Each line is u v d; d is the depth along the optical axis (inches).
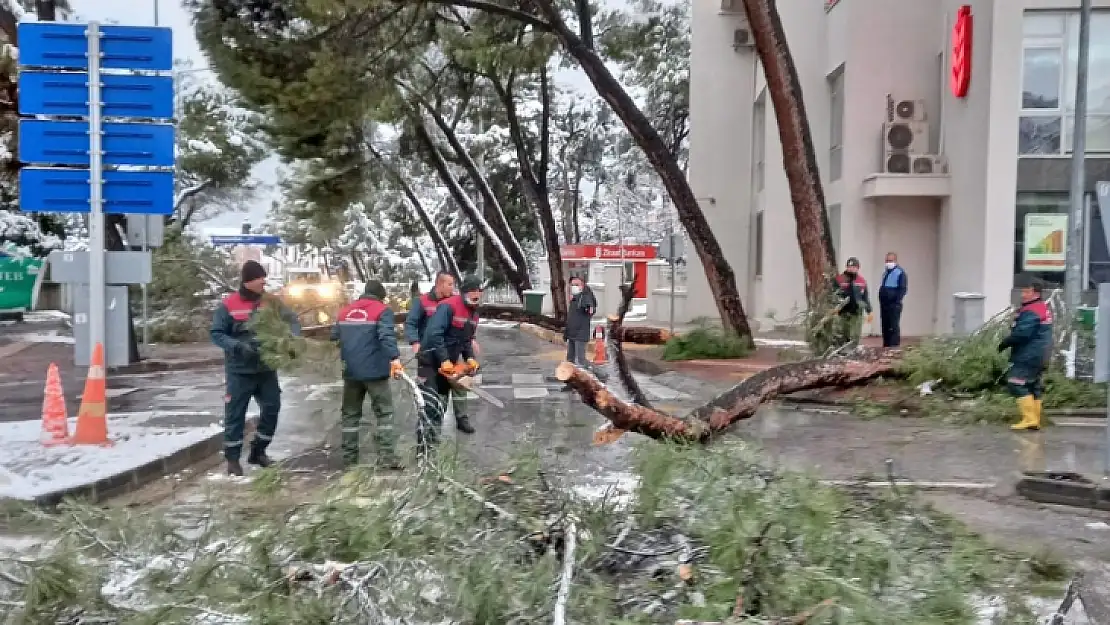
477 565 148.4
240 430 325.4
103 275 440.1
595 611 143.5
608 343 307.6
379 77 722.8
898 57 845.2
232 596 145.9
